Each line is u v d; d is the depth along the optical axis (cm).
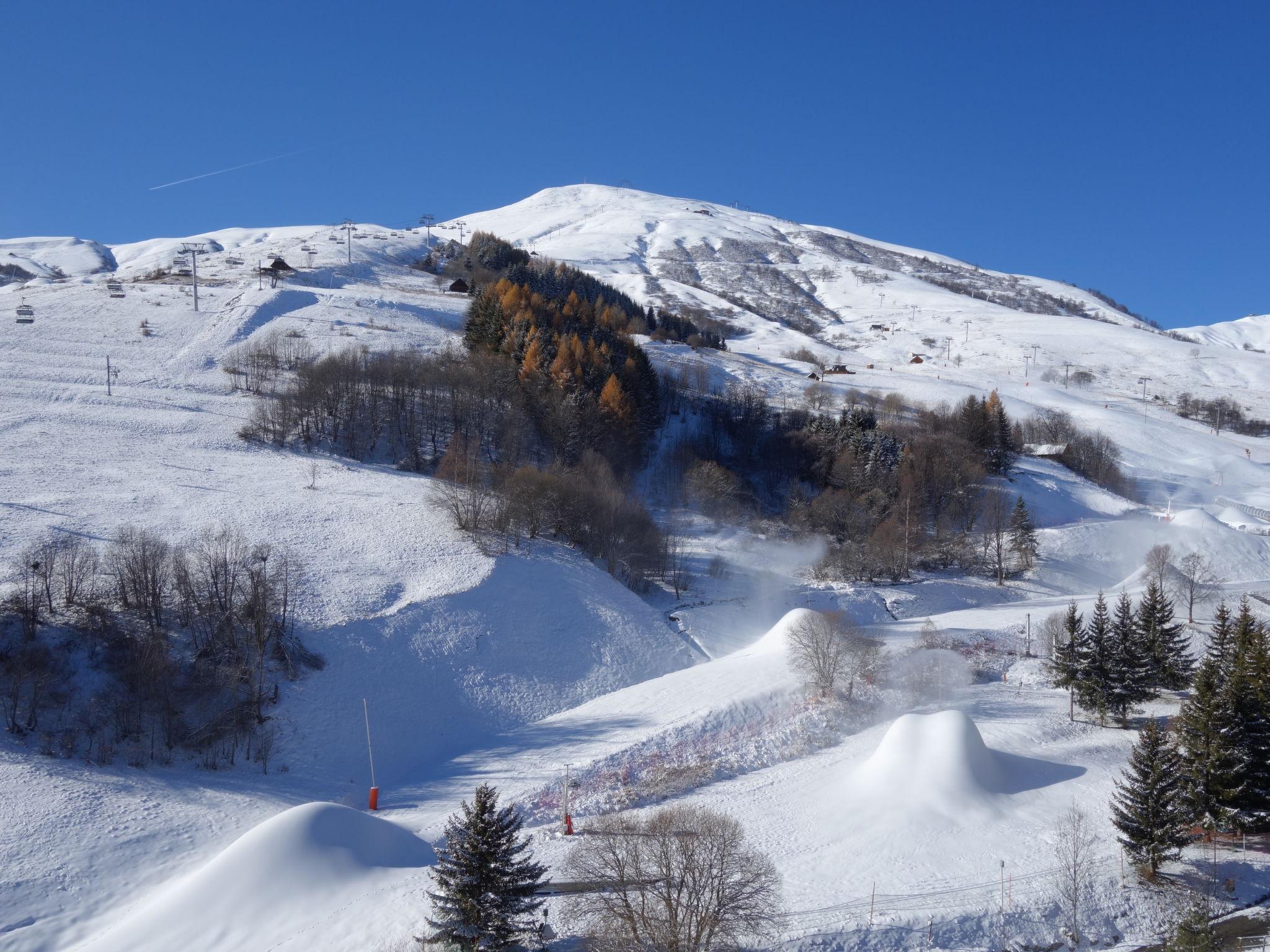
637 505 9869
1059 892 4356
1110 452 16150
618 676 7512
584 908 3844
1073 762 5753
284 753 5906
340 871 4222
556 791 5522
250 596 6762
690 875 3666
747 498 11850
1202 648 7694
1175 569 9275
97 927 4103
